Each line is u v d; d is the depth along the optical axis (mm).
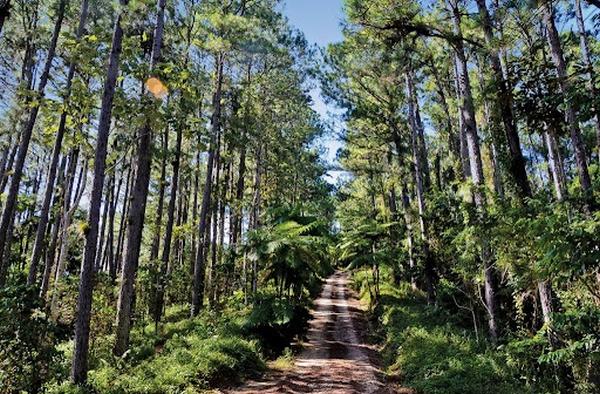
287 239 17688
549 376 9188
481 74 16594
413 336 13820
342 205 43438
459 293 17609
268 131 26734
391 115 22109
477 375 9812
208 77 20984
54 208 18469
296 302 18984
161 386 9250
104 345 12891
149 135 13430
